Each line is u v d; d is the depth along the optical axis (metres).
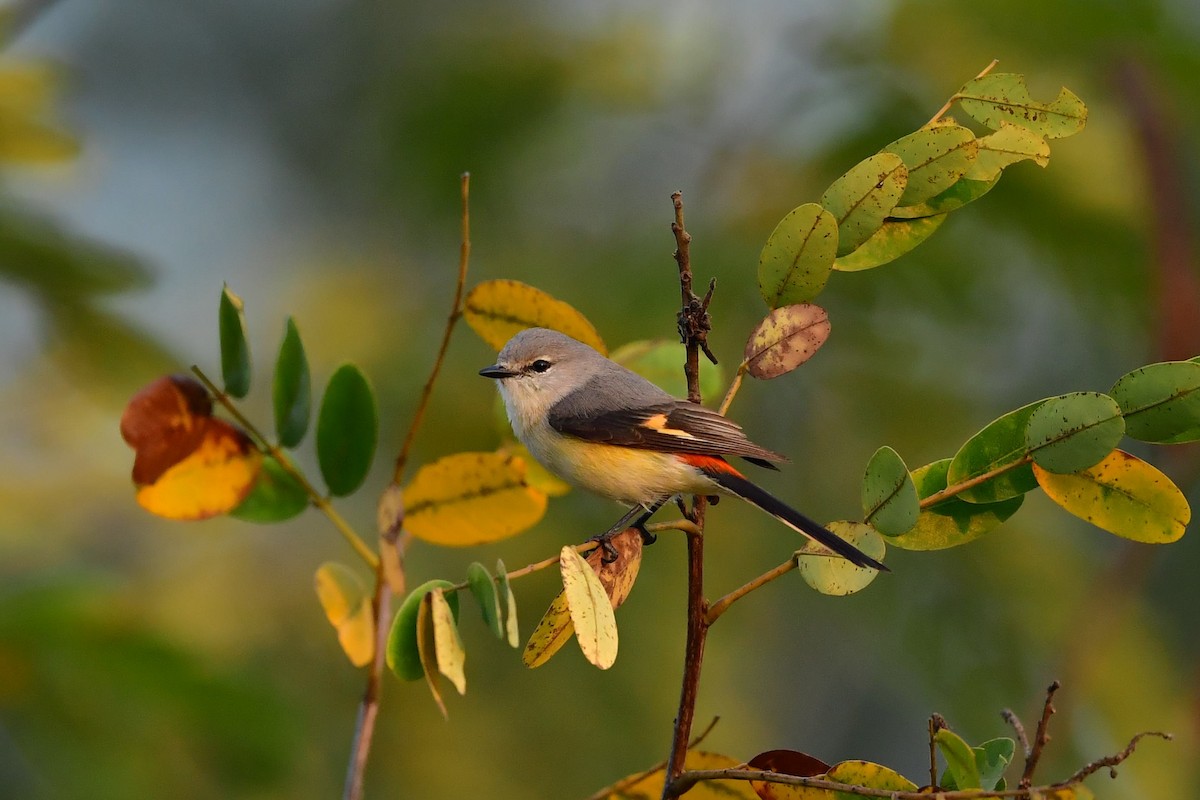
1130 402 5.09
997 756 5.11
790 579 11.71
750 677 11.39
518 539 10.57
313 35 17.42
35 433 11.80
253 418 13.61
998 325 12.63
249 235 16.47
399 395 11.68
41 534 11.34
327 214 16.17
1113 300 11.86
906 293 12.02
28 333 11.41
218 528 12.00
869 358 12.02
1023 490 5.31
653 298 11.41
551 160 12.74
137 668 7.66
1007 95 5.69
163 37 17.67
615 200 12.73
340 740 10.44
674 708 10.39
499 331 6.55
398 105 13.40
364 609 5.82
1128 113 11.62
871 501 5.31
